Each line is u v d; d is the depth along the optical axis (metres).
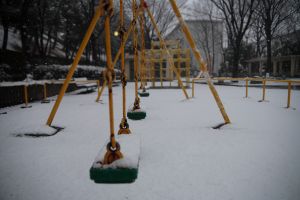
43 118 5.69
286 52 35.62
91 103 8.41
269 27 23.16
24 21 17.44
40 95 10.23
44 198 2.00
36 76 14.38
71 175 2.42
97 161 1.82
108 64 1.78
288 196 1.93
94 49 27.39
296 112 5.89
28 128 4.07
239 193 1.99
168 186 2.14
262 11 24.83
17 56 14.27
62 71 17.22
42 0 20.98
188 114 5.73
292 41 34.47
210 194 1.99
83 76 20.03
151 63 15.63
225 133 3.86
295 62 28.92
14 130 4.31
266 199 1.90
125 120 2.81
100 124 4.82
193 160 2.72
